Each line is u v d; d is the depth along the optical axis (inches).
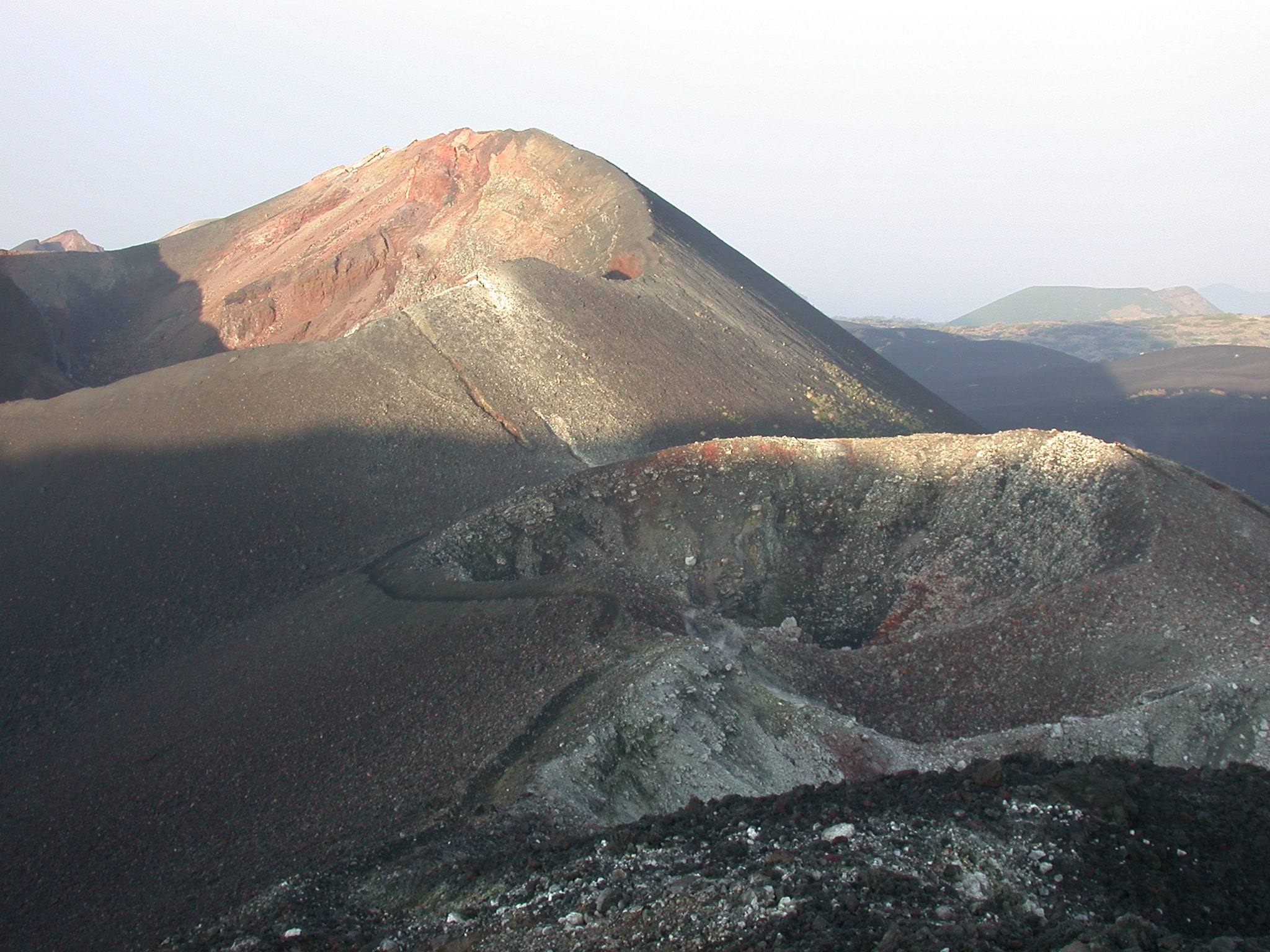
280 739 1087.0
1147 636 1090.1
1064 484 1411.2
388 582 1470.2
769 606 1448.1
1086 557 1286.9
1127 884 507.2
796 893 499.8
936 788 626.8
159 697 1337.4
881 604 1416.1
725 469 1589.6
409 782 903.1
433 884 671.1
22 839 1047.0
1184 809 574.9
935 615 1347.2
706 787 871.7
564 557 1524.4
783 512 1546.5
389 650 1205.7
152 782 1085.8
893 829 569.6
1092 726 967.0
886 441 1603.1
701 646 1007.0
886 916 475.5
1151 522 1272.1
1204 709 967.0
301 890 701.9
